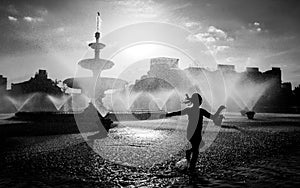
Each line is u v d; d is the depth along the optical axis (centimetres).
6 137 1324
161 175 598
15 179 559
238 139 1305
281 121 2764
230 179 566
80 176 586
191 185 521
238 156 842
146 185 521
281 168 671
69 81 2339
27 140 1212
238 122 2600
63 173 611
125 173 614
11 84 6094
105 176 587
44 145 1059
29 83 5978
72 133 1536
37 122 2242
